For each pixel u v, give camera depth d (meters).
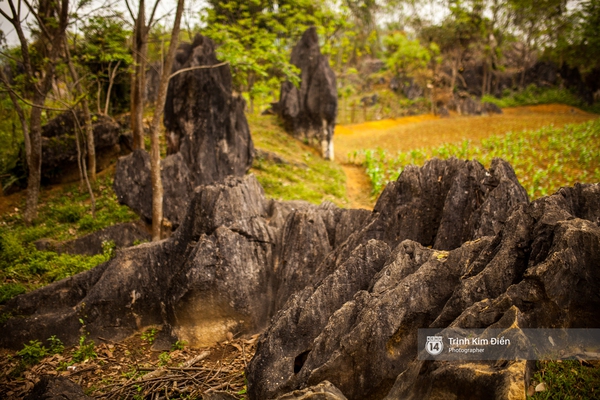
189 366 8.50
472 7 54.16
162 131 22.39
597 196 6.84
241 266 9.52
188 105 17.03
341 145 34.47
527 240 5.92
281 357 7.01
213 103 17.27
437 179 9.38
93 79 21.20
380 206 9.59
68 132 19.45
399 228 9.22
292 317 7.32
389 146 32.62
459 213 8.61
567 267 5.16
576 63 55.72
